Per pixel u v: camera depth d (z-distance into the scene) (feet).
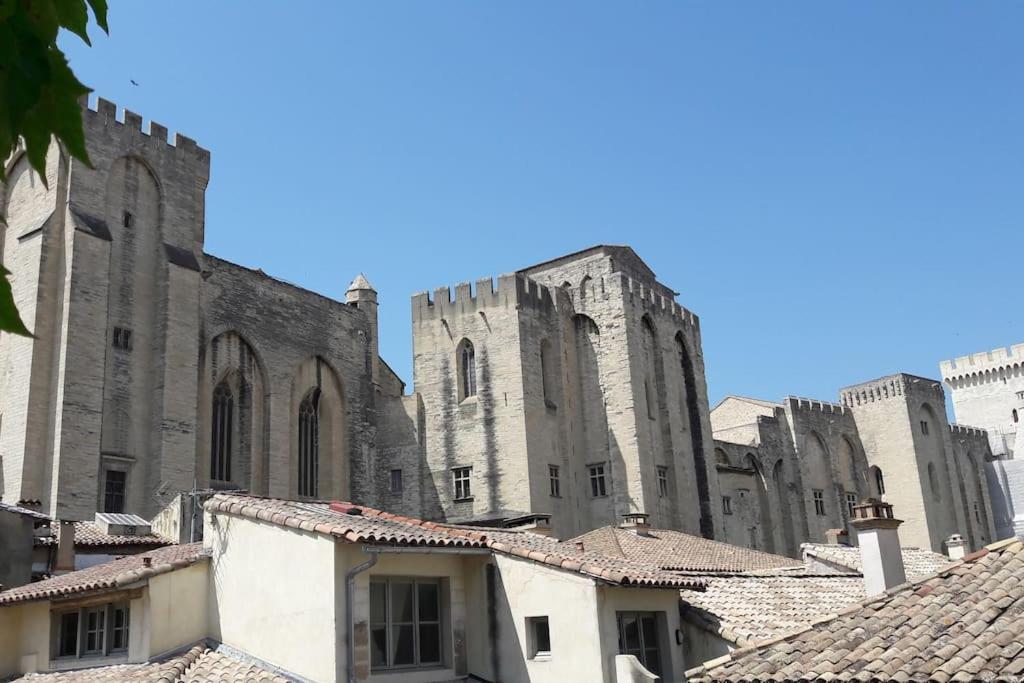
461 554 77.97
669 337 255.91
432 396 230.68
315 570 71.31
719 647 80.33
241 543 78.23
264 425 211.82
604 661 71.77
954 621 50.62
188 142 204.95
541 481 216.13
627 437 229.86
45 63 10.69
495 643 77.51
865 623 53.52
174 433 181.98
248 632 75.31
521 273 238.07
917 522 333.83
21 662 84.64
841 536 152.15
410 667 74.54
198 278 195.62
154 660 75.10
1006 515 400.26
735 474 289.53
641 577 76.64
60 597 81.61
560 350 234.58
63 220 177.17
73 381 167.43
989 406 466.70
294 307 225.97
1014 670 43.55
